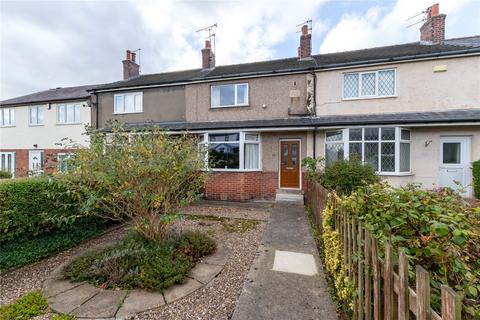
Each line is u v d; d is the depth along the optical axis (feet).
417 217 7.09
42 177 15.69
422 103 30.68
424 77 30.63
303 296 9.97
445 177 29.27
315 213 21.43
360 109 33.22
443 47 32.37
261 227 20.43
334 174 22.90
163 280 11.37
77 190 14.85
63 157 14.98
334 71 34.53
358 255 7.75
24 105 55.26
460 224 6.30
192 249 14.56
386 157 29.35
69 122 51.80
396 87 31.68
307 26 40.75
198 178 17.04
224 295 10.61
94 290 11.07
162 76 50.19
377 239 6.89
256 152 35.91
